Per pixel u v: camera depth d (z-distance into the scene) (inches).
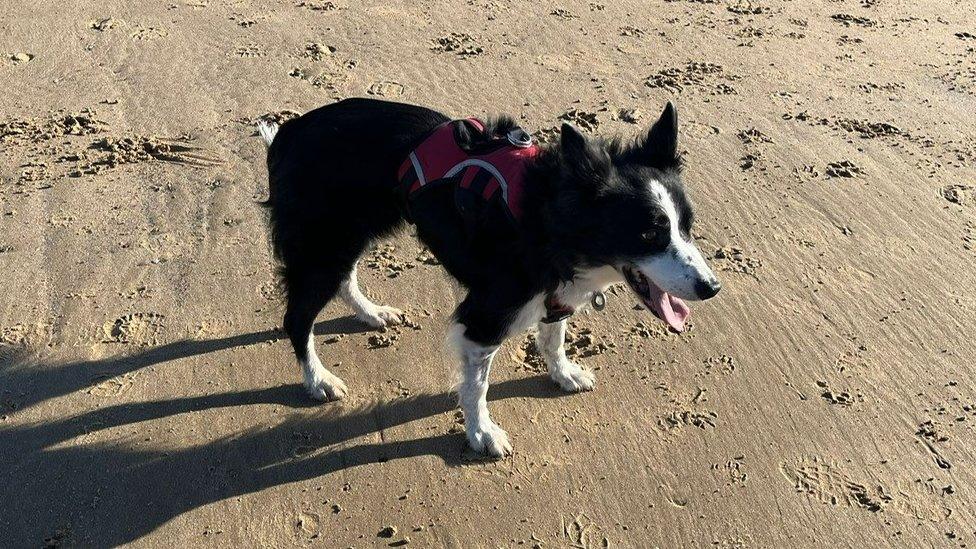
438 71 99.0
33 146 78.2
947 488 48.3
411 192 47.3
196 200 72.3
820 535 45.5
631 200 42.7
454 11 117.2
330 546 44.2
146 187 73.6
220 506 46.1
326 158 48.8
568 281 46.3
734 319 61.9
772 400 54.7
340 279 52.7
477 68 100.4
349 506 46.4
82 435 49.9
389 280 65.3
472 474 48.8
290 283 52.4
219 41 102.7
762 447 51.1
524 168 43.8
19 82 89.8
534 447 50.9
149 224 68.9
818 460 50.2
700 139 86.7
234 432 50.9
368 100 51.8
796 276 66.8
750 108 94.1
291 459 49.3
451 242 46.9
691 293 42.8
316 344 58.6
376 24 111.0
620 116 90.7
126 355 56.0
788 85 100.7
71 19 105.8
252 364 56.1
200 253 66.0
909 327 61.5
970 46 116.6
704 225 72.7
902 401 54.7
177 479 47.5
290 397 53.9
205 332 58.5
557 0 123.9
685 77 100.8
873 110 95.3
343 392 54.1
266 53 100.4
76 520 44.8
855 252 70.0
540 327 52.8
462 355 48.5
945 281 66.6
